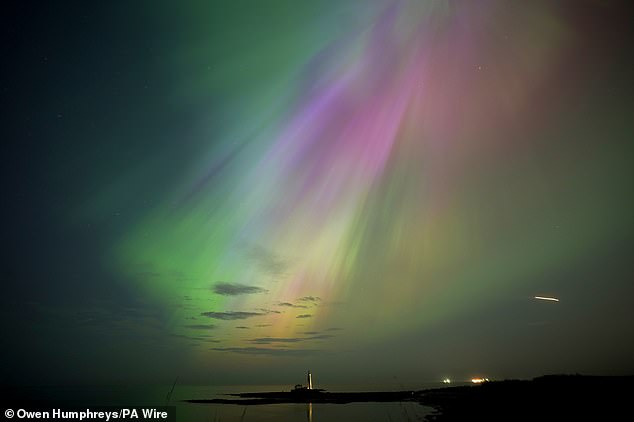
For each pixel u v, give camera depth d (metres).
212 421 41.22
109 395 94.75
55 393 107.81
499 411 33.28
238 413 48.19
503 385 51.81
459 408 39.50
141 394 101.75
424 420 34.06
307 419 40.06
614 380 39.41
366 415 41.34
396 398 59.66
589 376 44.69
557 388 39.19
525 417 28.11
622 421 23.86
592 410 27.91
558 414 27.89
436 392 62.44
